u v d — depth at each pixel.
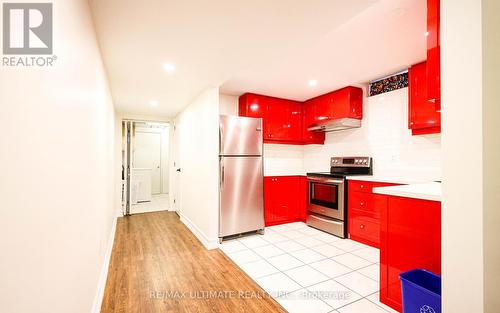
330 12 1.61
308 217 4.00
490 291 0.94
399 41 2.29
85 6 1.38
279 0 1.48
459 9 0.98
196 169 3.67
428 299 1.27
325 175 3.67
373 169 3.56
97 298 1.76
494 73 0.95
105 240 2.44
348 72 3.11
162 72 2.67
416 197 1.59
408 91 2.85
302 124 4.53
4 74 0.55
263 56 2.29
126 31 1.83
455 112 0.99
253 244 3.18
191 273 2.38
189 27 1.79
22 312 0.61
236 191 3.36
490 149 0.94
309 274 2.34
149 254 2.87
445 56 1.02
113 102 3.94
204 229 3.25
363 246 3.07
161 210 5.41
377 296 1.96
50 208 0.81
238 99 4.26
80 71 1.26
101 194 2.13
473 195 0.94
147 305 1.85
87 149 1.45
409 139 3.12
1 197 0.53
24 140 0.64
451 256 1.00
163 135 8.12
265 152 4.43
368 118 3.64
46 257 0.77
